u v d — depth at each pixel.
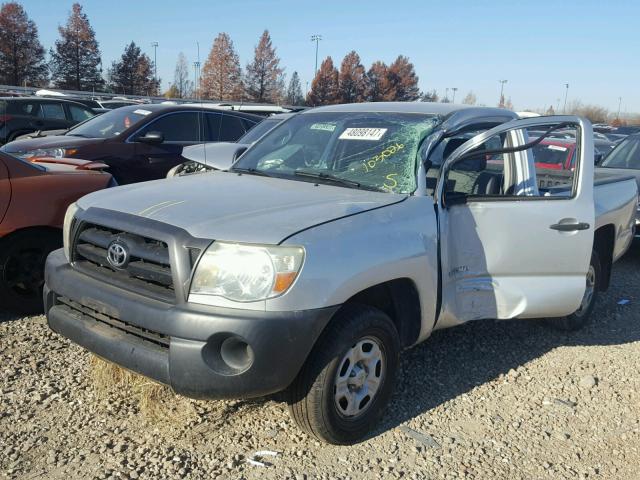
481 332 5.24
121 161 8.65
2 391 3.80
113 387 3.86
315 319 3.00
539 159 7.81
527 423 3.83
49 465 3.13
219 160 5.11
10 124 14.58
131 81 67.62
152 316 3.02
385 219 3.45
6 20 58.12
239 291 2.94
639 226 7.57
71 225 3.62
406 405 3.95
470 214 3.97
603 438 3.71
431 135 4.07
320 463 3.28
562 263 4.30
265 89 66.38
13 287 4.97
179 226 3.13
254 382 2.96
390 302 3.74
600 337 5.30
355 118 4.55
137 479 3.06
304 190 3.80
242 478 3.12
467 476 3.26
